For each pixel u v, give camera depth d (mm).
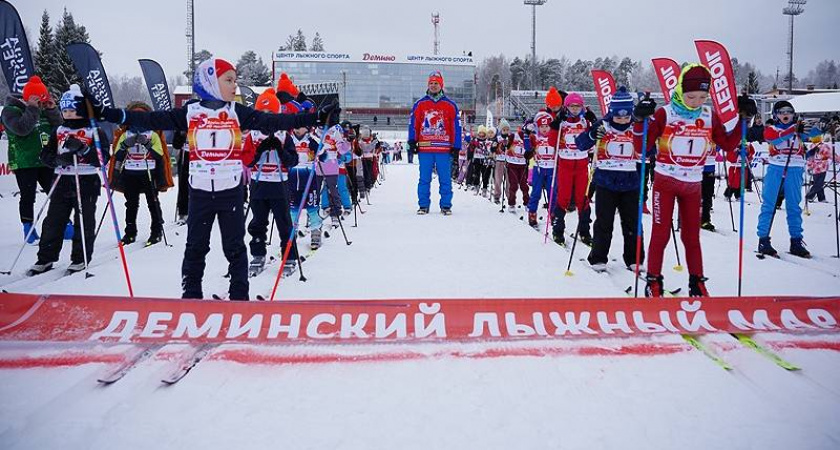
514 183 10781
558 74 94625
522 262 5930
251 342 3244
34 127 6426
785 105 6316
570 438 2318
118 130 7168
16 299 3348
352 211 10922
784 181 6410
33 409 2553
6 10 7312
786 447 2248
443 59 72125
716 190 16078
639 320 3467
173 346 3230
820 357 3158
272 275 5324
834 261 6199
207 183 3744
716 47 6129
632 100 5355
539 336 3367
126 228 7480
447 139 10281
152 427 2400
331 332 3312
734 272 5566
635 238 5625
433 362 3092
